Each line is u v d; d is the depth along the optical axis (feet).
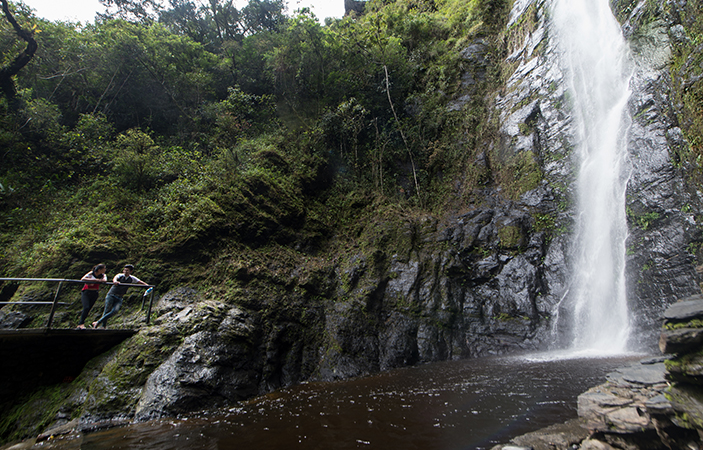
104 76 50.88
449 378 24.06
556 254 37.32
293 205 41.34
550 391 18.26
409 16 72.74
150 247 31.73
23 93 42.96
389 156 51.85
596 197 36.94
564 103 44.55
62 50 47.78
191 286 30.78
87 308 24.34
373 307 35.76
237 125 50.75
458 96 57.31
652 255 30.53
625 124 36.04
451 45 65.67
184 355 23.43
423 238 41.06
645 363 15.89
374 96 57.88
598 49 41.96
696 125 29.30
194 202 35.17
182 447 15.34
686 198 29.84
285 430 16.57
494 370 24.89
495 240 39.68
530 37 53.83
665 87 33.50
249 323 28.84
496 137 50.03
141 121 54.44
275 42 64.34
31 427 19.85
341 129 50.62
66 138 42.75
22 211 34.53
